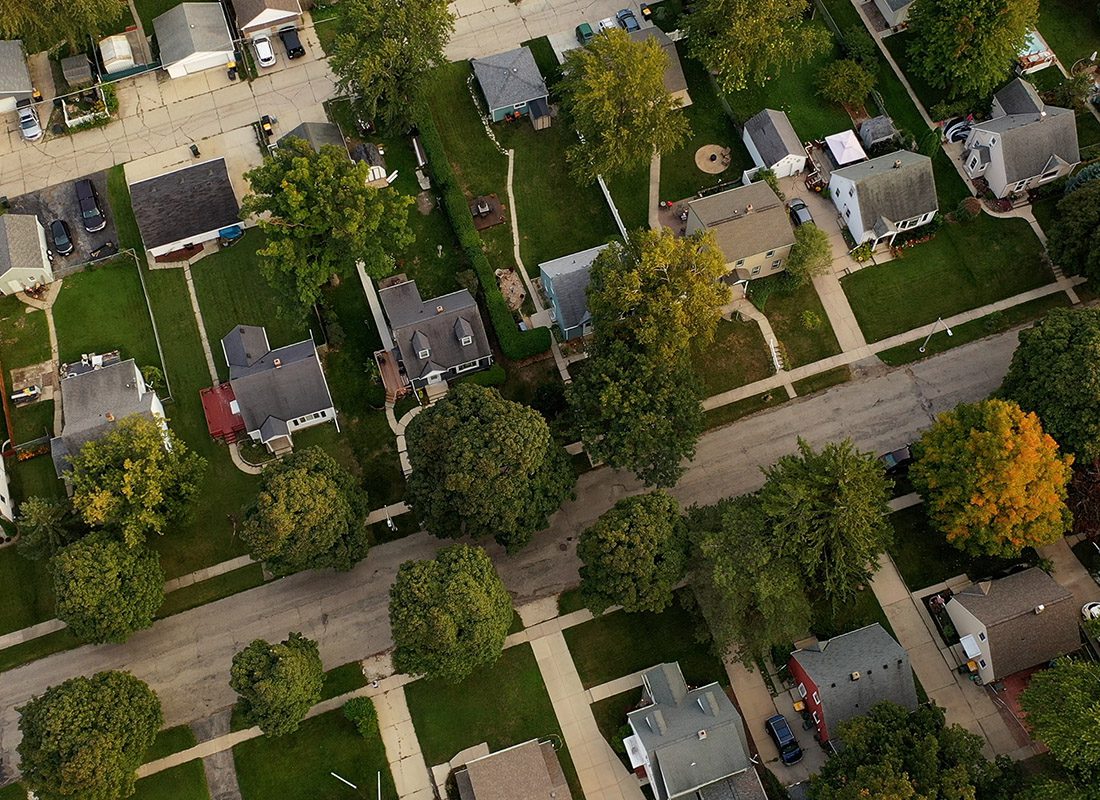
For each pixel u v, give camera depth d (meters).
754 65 106.38
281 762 83.06
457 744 83.88
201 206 102.25
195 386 97.75
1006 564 89.62
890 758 72.94
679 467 90.56
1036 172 102.31
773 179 104.06
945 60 105.19
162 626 88.62
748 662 81.69
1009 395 90.38
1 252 98.88
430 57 102.31
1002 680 84.31
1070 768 71.44
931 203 100.88
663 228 94.31
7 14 102.62
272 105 110.56
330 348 99.25
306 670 79.31
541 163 107.56
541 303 101.38
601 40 97.50
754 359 99.12
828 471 79.88
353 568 90.81
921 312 100.88
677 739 78.56
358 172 90.88
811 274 100.25
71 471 89.56
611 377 87.31
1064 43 112.00
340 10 110.56
